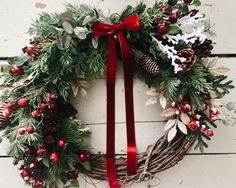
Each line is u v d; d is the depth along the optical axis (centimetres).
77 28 51
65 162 55
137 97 59
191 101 54
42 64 52
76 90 56
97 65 54
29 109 52
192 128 52
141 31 53
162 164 56
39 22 55
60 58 53
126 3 60
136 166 55
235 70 61
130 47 55
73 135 55
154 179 60
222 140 61
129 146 55
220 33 61
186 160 61
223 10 61
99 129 59
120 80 59
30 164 54
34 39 55
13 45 61
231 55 61
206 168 61
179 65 52
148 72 54
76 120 57
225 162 61
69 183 59
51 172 55
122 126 60
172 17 53
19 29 61
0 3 60
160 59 55
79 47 54
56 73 53
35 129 51
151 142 60
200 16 53
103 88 59
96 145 59
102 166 57
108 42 54
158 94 55
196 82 53
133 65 56
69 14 51
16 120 53
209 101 54
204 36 52
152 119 60
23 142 50
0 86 55
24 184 61
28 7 61
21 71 54
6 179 61
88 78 56
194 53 53
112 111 55
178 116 54
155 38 53
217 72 56
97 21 52
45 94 52
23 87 53
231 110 59
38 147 53
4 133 53
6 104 52
